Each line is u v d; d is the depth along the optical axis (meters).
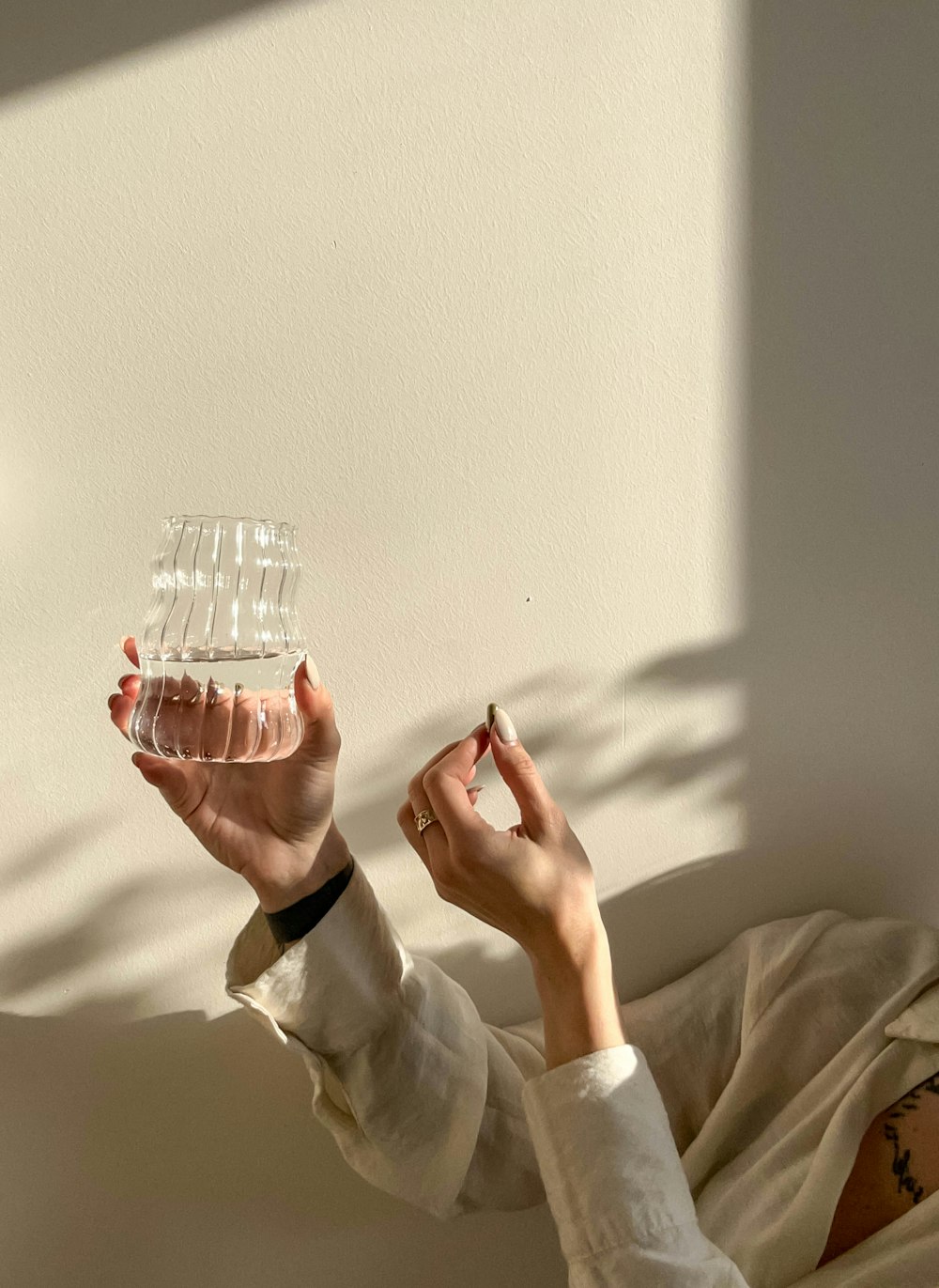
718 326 0.85
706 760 0.90
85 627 0.81
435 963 0.89
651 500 0.86
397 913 0.88
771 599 0.89
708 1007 0.88
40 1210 0.88
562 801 0.88
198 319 0.79
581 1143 0.66
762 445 0.87
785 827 0.92
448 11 0.78
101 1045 0.86
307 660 0.70
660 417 0.85
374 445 0.82
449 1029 0.78
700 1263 0.65
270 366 0.80
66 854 0.84
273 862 0.73
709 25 0.81
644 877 0.90
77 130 0.76
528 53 0.80
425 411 0.82
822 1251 0.76
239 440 0.81
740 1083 0.84
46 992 0.85
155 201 0.78
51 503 0.80
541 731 0.87
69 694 0.82
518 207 0.81
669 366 0.85
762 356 0.86
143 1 0.76
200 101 0.77
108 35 0.76
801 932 0.88
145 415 0.80
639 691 0.88
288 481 0.82
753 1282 0.76
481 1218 0.92
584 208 0.82
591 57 0.80
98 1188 0.88
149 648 0.69
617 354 0.84
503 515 0.84
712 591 0.88
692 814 0.90
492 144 0.80
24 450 0.79
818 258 0.85
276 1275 0.91
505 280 0.82
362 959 0.75
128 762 0.83
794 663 0.90
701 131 0.82
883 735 0.92
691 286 0.84
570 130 0.81
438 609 0.85
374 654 0.85
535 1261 0.93
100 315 0.78
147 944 0.86
